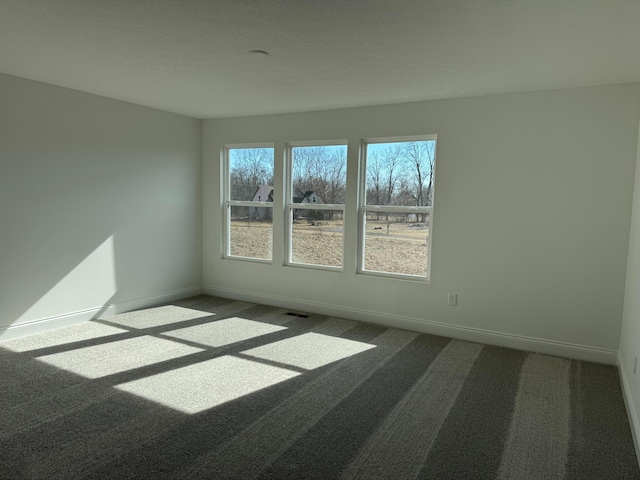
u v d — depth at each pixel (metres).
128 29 2.61
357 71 3.37
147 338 4.09
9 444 2.31
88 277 4.53
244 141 5.46
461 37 2.60
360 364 3.60
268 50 2.94
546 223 3.87
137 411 2.71
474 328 4.25
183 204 5.58
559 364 3.68
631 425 2.63
